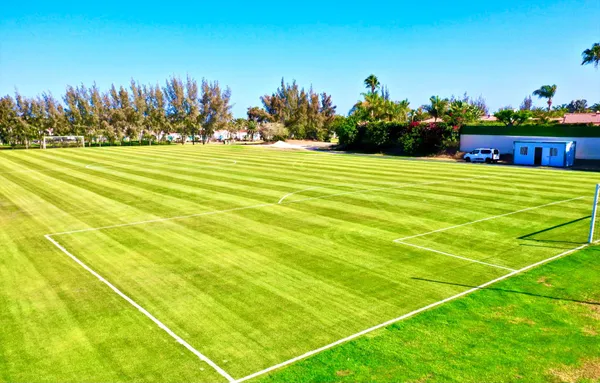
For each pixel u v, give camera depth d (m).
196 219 21.19
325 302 11.66
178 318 10.84
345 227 19.34
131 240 17.72
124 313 11.13
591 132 50.34
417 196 26.62
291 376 8.35
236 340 9.74
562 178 34.97
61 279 13.51
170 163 48.59
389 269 14.09
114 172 40.09
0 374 8.50
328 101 119.12
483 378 8.16
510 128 56.59
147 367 8.73
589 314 10.78
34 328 10.41
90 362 8.92
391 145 69.31
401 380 8.15
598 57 58.78
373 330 10.10
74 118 99.25
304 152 70.62
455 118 62.41
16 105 95.62
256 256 15.48
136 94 102.31
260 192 28.59
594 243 16.64
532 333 9.84
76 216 22.20
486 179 34.28
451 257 15.23
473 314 10.85
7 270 14.38
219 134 133.12
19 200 26.97
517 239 17.33
